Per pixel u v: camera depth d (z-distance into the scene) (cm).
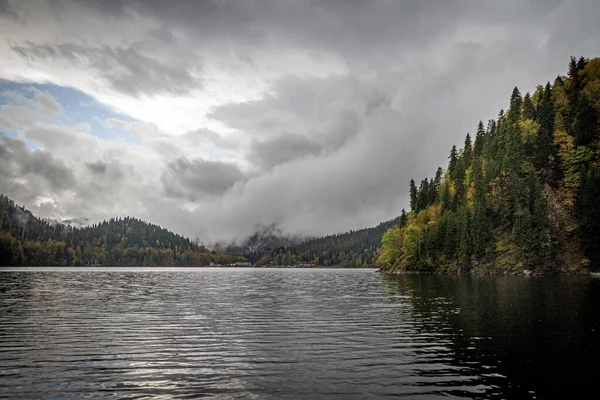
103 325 3250
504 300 4825
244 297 5912
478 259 11944
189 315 3844
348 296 5953
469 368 1988
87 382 1791
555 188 11850
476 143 17600
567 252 10506
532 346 2431
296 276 17200
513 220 11825
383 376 1866
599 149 11769
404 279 10819
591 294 5384
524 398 1595
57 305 4644
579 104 12350
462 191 15062
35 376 1875
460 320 3406
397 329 3023
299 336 2789
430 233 14025
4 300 5181
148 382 1791
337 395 1623
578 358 2161
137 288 7862
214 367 2022
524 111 14450
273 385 1745
